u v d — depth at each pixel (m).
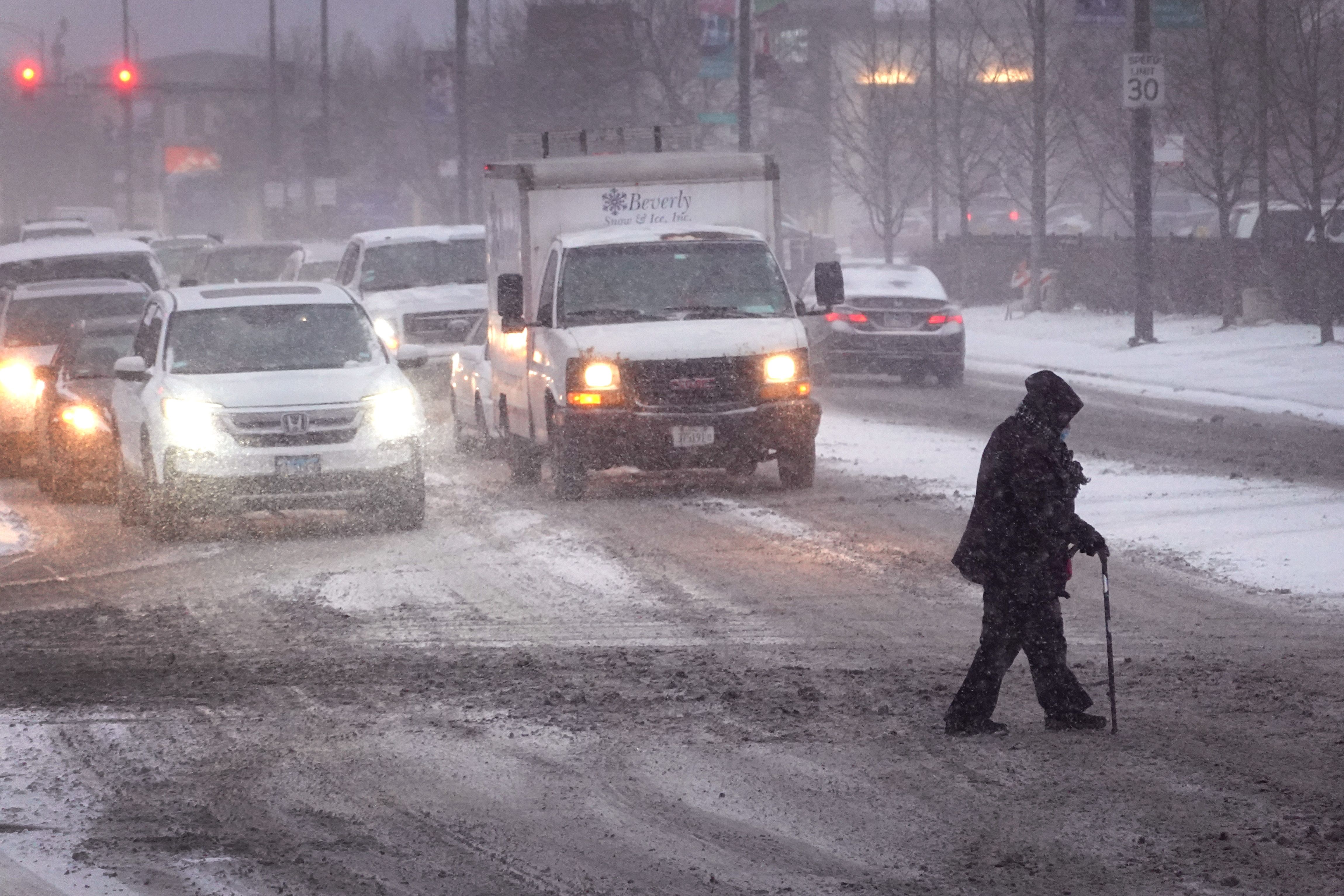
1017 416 24.47
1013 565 24.50
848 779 22.97
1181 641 31.30
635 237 53.25
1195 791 22.11
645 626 33.47
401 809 22.17
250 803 22.52
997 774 23.02
